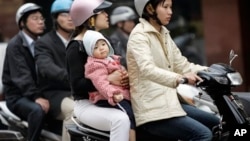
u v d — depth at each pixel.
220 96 8.14
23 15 11.66
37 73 11.42
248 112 8.76
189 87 10.84
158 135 8.37
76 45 8.58
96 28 8.77
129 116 8.43
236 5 19.20
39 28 11.76
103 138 8.59
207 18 19.67
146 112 8.27
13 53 11.46
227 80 7.98
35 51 11.28
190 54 21.62
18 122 11.37
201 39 22.22
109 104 8.49
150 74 7.96
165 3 8.36
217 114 9.13
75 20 8.77
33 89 11.23
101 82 8.24
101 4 8.71
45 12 21.69
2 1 21.38
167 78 7.84
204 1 19.66
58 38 11.38
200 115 8.82
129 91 8.54
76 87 8.57
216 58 19.66
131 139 8.40
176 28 22.78
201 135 8.09
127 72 8.52
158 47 8.38
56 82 11.15
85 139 8.77
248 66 19.41
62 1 11.33
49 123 11.22
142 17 8.52
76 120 8.99
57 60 11.26
